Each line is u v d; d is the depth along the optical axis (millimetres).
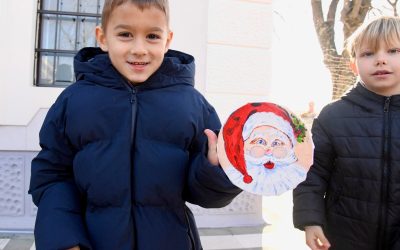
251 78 3967
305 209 1758
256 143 1141
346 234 1723
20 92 3613
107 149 1251
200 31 3865
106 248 1210
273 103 1176
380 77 1691
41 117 3656
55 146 1312
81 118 1267
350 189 1719
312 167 1807
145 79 1304
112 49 1282
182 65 1395
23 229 3666
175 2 3811
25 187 3697
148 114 1301
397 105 1680
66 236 1167
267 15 3980
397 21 1709
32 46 3666
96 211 1256
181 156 1296
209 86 3881
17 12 3598
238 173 1116
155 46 1288
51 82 3881
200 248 1431
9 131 3613
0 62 3555
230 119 1156
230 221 4035
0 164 3666
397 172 1630
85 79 1356
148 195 1255
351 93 1797
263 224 4133
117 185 1232
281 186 1107
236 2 3906
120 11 1248
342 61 8242
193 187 1249
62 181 1322
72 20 3898
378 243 1667
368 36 1712
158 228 1261
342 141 1739
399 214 1631
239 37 3926
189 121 1320
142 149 1271
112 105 1290
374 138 1674
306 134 1146
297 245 3543
